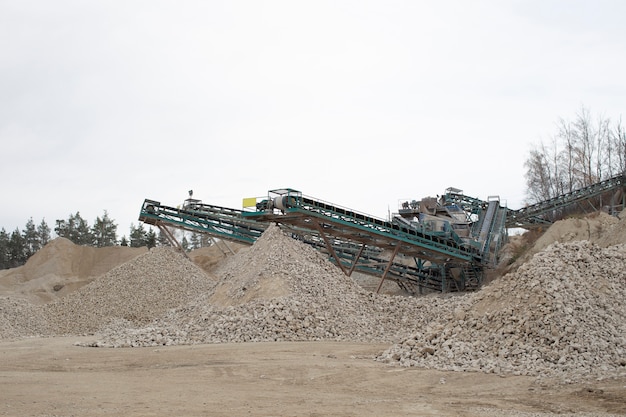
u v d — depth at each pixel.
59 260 79.88
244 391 17.67
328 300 34.50
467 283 60.34
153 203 56.94
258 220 49.66
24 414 13.84
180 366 23.70
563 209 76.06
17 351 30.08
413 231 53.06
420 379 19.30
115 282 51.09
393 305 37.31
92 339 35.91
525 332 21.42
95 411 14.21
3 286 74.44
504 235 69.88
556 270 24.06
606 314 21.95
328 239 54.12
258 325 31.83
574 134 85.12
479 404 15.16
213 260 74.94
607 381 16.91
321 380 19.80
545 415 13.42
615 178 65.44
